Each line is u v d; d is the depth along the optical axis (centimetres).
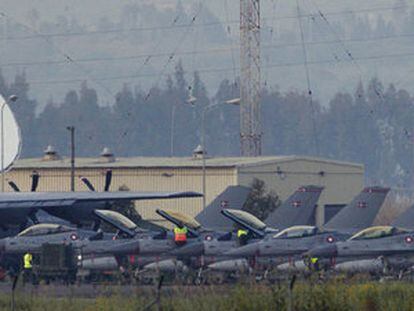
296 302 16025
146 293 17962
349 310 16200
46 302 17788
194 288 19362
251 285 17525
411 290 17312
